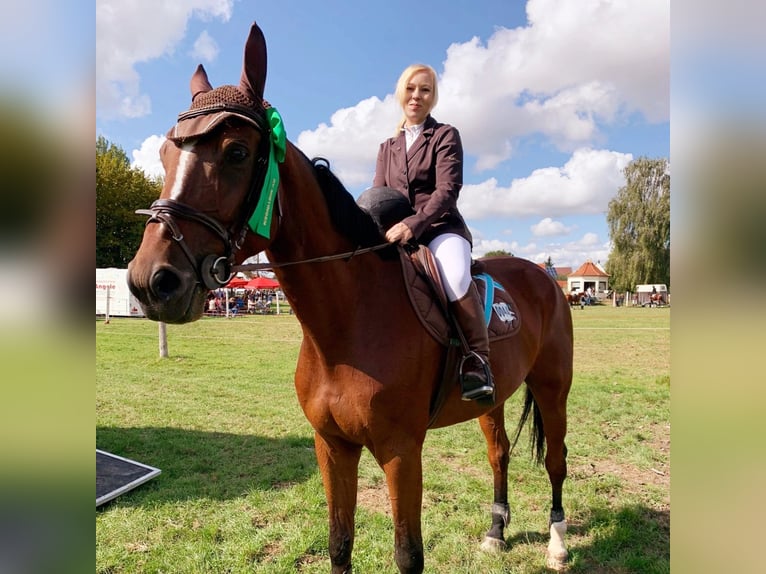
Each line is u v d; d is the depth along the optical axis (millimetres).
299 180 1780
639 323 22031
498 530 2979
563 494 3611
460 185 2184
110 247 28500
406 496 1888
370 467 4230
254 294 34000
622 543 2984
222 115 1457
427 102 2350
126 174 28938
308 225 1810
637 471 4105
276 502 3506
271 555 2867
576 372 8984
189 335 15711
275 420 5656
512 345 2537
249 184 1521
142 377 8266
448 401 2197
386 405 1838
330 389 1888
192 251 1379
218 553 2859
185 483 3838
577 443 4758
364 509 3424
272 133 1577
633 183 41969
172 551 2863
